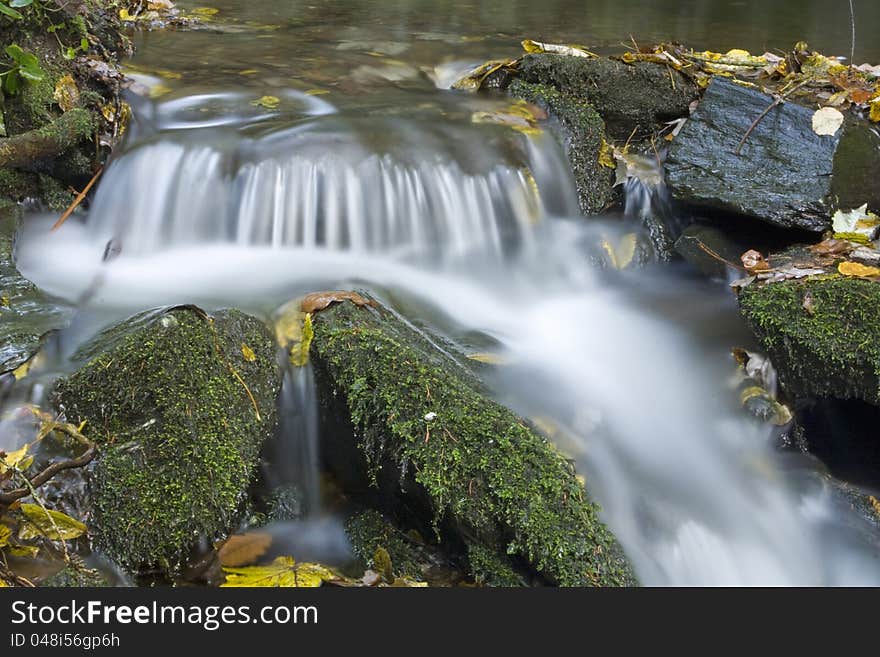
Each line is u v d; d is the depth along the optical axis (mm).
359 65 6094
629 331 4141
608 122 5289
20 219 4031
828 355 3398
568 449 3219
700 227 4504
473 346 3678
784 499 3406
